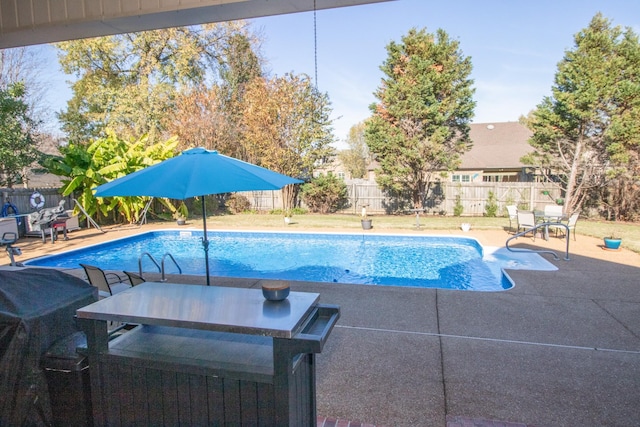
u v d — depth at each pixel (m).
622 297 5.46
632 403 2.92
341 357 3.66
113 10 4.63
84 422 2.13
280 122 15.91
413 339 4.08
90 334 2.05
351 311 4.96
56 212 10.88
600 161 13.68
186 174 3.36
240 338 2.24
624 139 12.66
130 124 21.50
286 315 1.97
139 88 21.11
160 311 2.04
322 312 2.30
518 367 3.47
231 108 20.55
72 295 2.40
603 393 3.05
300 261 9.91
